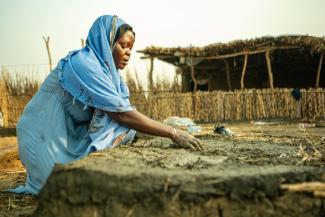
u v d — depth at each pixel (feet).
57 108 10.09
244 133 22.09
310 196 6.96
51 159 9.66
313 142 12.69
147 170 6.98
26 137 10.09
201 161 8.14
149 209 6.55
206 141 12.84
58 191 7.19
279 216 6.75
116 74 10.53
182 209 6.51
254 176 6.77
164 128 10.08
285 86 61.98
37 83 46.70
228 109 45.68
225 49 49.96
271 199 6.80
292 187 6.81
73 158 9.82
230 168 7.35
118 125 10.16
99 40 10.43
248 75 61.82
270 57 53.88
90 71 9.73
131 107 9.89
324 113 42.91
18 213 8.84
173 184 6.59
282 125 35.01
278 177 6.92
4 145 27.63
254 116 45.14
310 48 46.93
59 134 9.91
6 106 45.62
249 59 57.16
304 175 7.16
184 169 7.20
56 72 10.28
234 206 6.62
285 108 44.45
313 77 61.62
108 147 9.84
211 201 6.57
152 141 12.36
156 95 47.50
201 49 50.65
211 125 39.06
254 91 45.34
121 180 6.71
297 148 10.70
